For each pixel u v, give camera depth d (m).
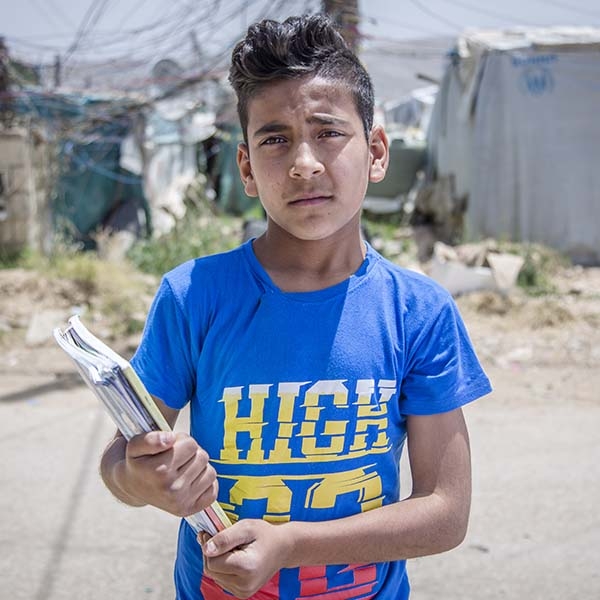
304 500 1.29
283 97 1.22
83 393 5.52
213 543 1.16
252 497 1.29
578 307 7.97
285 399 1.27
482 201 11.07
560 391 5.57
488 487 3.93
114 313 7.37
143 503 1.22
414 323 1.33
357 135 1.27
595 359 6.34
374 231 11.32
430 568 3.19
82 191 10.98
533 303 7.91
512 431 4.75
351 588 1.33
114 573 3.14
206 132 14.17
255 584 1.16
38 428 4.78
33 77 10.13
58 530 3.47
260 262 1.32
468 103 11.12
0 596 2.95
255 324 1.28
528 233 10.91
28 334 6.81
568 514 3.64
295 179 1.22
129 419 1.07
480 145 10.99
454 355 1.34
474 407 5.23
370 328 1.30
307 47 1.24
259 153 1.25
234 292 1.30
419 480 1.33
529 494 3.85
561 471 4.13
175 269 1.36
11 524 3.52
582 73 10.55
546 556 3.28
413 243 11.71
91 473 4.10
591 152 10.64
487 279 8.44
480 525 3.54
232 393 1.28
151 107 9.47
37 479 4.01
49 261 8.71
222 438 1.29
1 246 9.16
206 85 8.99
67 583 3.06
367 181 1.33
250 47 1.25
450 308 1.36
